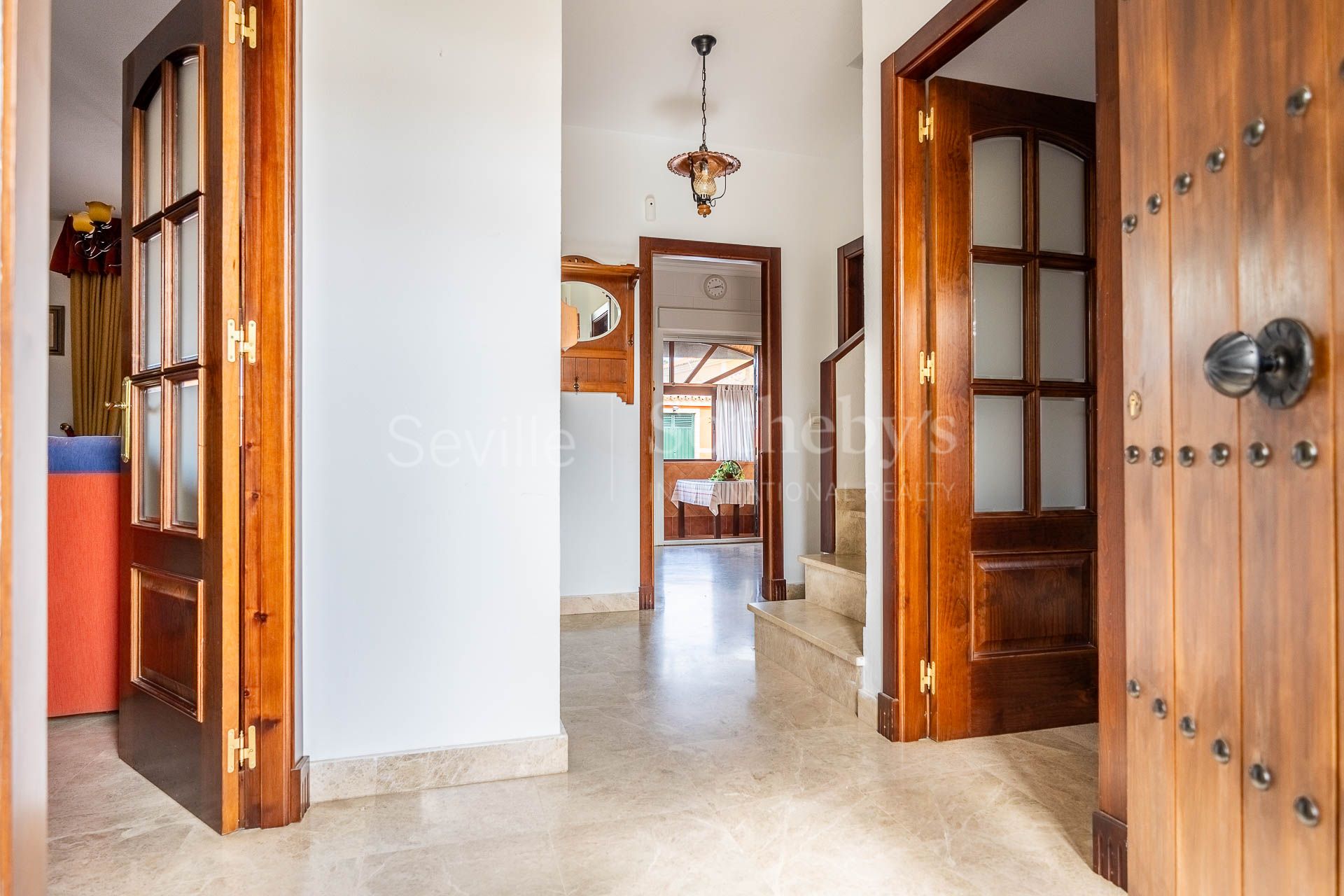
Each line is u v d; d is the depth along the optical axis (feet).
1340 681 2.97
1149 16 4.12
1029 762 7.29
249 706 5.89
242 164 5.90
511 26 7.06
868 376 8.64
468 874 5.25
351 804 6.37
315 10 6.57
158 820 6.02
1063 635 8.43
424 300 6.80
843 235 15.84
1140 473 4.20
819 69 12.74
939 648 7.87
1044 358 8.65
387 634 6.68
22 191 1.65
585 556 14.90
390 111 6.73
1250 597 3.42
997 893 5.05
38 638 1.77
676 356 34.14
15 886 1.66
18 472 1.65
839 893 5.04
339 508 6.56
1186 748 3.81
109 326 19.86
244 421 5.90
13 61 1.61
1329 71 3.01
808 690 9.75
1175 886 3.88
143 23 10.46
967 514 8.02
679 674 10.50
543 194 7.13
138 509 7.01
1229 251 3.55
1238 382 3.11
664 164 15.48
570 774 7.02
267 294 5.97
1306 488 3.11
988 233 8.36
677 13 11.09
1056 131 8.42
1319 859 3.05
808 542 16.34
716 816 6.16
